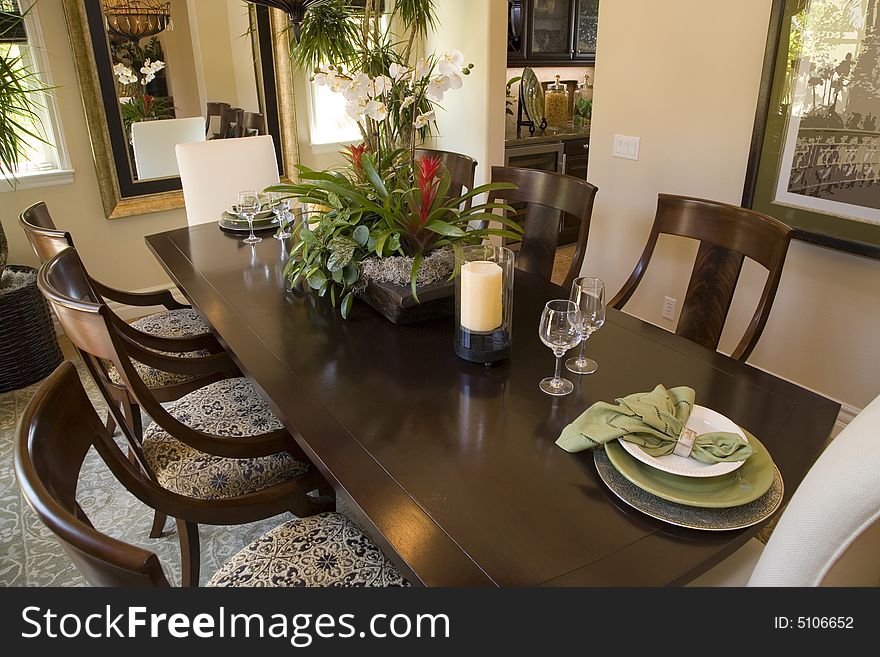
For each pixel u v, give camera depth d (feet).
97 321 4.55
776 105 7.91
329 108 14.11
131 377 4.71
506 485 3.73
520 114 16.14
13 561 6.60
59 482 3.34
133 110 11.59
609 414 4.04
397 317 5.76
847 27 7.04
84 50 10.81
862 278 7.79
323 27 12.21
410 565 3.18
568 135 15.72
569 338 4.39
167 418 4.84
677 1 8.84
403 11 12.85
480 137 13.69
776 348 8.96
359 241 5.93
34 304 9.77
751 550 4.34
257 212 8.42
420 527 3.42
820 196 7.73
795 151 7.86
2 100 9.20
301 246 6.30
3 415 9.14
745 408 4.47
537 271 8.25
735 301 9.30
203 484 5.37
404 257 5.90
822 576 2.77
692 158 9.20
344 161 14.67
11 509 7.33
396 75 6.93
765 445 4.08
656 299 10.28
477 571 3.15
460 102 13.89
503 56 13.23
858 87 7.08
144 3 11.27
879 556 2.92
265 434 5.23
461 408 4.49
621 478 3.73
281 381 4.89
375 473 3.84
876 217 7.25
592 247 11.20
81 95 10.99
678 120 9.25
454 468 3.87
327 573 4.22
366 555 4.36
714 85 8.67
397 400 4.61
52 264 5.43
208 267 7.47
